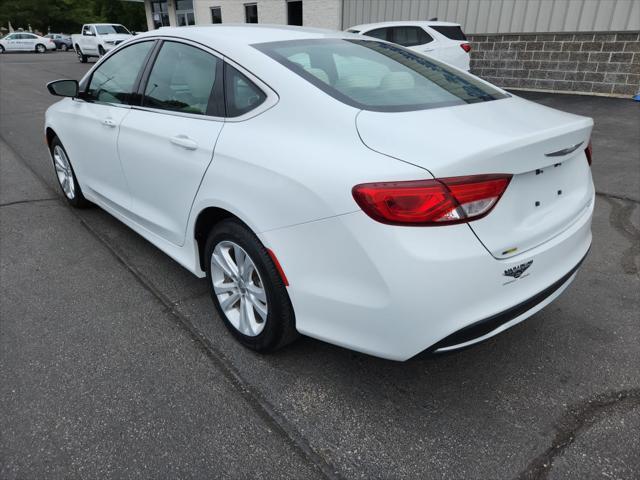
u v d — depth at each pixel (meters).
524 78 11.45
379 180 1.72
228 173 2.24
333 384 2.29
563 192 2.16
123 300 3.00
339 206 1.81
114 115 3.22
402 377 2.34
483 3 11.59
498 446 1.95
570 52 10.57
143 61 3.08
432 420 2.08
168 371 2.37
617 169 5.54
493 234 1.79
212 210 2.46
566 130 1.98
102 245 3.76
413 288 1.72
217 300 2.62
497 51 11.70
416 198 1.67
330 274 1.92
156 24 25.27
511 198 1.85
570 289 3.10
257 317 2.47
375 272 1.76
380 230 1.73
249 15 17.56
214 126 2.41
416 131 1.84
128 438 1.98
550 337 2.62
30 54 32.16
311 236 1.92
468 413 2.11
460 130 1.86
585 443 1.95
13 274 3.30
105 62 3.54
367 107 2.01
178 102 2.72
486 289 1.79
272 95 2.20
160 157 2.72
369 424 2.06
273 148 2.08
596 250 3.64
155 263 3.47
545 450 1.93
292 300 2.10
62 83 3.68
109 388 2.25
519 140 1.79
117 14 54.16
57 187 5.15
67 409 2.12
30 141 7.33
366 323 1.87
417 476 1.82
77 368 2.38
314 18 15.16
